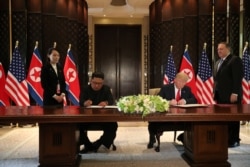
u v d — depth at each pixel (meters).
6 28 6.26
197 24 6.75
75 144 3.28
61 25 6.77
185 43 6.82
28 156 3.96
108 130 4.12
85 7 7.87
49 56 4.23
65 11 6.82
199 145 3.30
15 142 4.84
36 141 4.92
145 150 4.27
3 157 3.91
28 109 3.35
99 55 9.61
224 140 3.32
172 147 4.46
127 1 8.53
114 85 9.67
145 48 9.39
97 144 4.14
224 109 3.27
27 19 6.35
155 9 7.86
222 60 4.34
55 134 3.22
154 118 2.86
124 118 2.86
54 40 6.59
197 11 6.75
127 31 9.66
